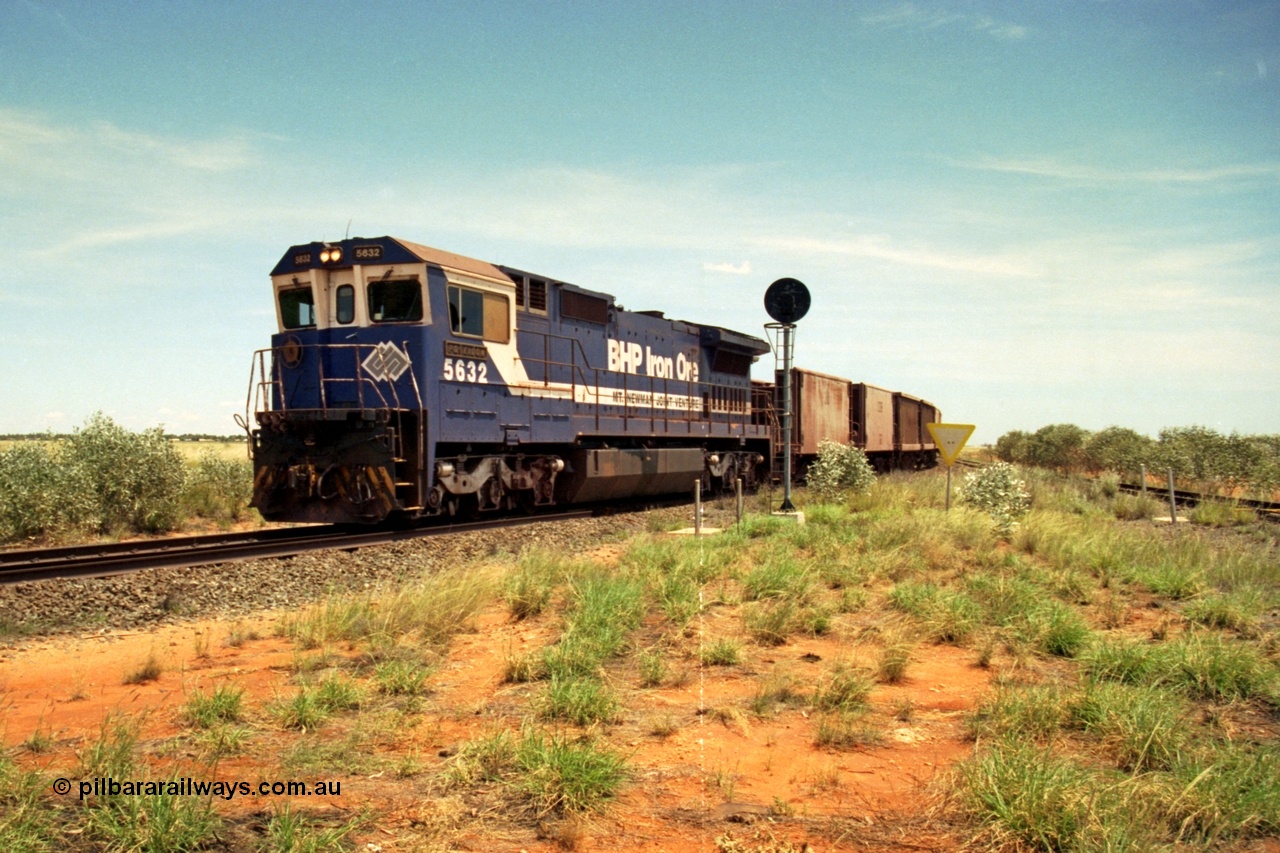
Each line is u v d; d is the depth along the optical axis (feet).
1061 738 18.22
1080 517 59.52
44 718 20.29
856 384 115.85
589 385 65.31
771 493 78.07
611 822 14.43
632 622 28.50
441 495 51.96
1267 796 14.55
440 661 25.12
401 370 48.34
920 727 19.11
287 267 51.03
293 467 48.37
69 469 59.21
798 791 15.71
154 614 32.14
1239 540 51.57
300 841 13.29
